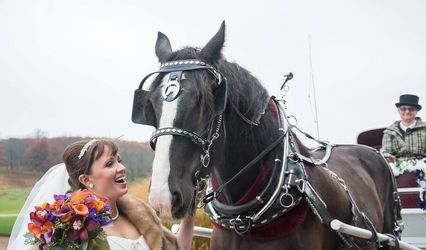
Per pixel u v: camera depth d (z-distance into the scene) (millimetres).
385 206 4852
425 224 5547
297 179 3115
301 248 3121
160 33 3354
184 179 2738
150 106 2914
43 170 10406
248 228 3096
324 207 3162
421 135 6434
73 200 2521
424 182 5605
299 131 3682
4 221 7875
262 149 3162
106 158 2914
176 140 2727
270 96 3406
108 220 2580
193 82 2848
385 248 4496
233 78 3121
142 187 5719
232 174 3176
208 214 3359
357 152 4879
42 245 2539
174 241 3285
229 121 3102
